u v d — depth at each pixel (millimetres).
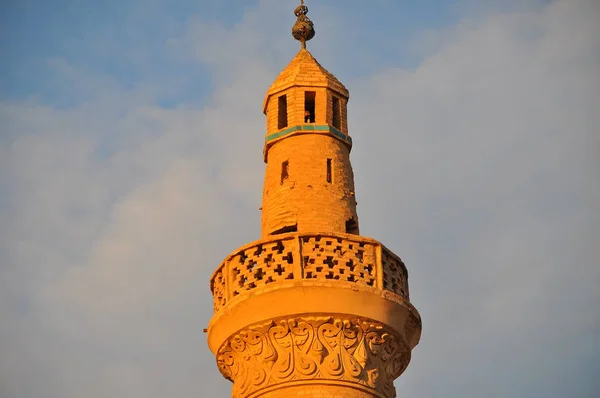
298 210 46469
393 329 44375
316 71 50188
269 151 48938
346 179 47938
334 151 48312
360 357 43500
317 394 42781
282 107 49812
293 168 47531
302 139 48250
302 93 49406
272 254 44375
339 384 42969
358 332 43812
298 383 42906
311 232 44375
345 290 43500
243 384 43969
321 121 48812
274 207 46938
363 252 44719
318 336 43469
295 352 43344
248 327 43875
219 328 44844
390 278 45000
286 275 43812
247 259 44812
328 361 43188
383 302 44062
